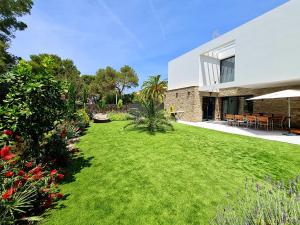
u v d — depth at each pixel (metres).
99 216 2.78
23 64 3.83
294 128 10.91
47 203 2.89
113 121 16.30
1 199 2.27
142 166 4.92
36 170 3.05
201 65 16.20
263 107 13.23
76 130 8.84
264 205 2.04
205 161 5.34
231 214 2.23
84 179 4.09
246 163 5.17
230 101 16.98
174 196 3.38
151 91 24.05
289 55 8.69
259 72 10.09
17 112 3.41
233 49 15.62
